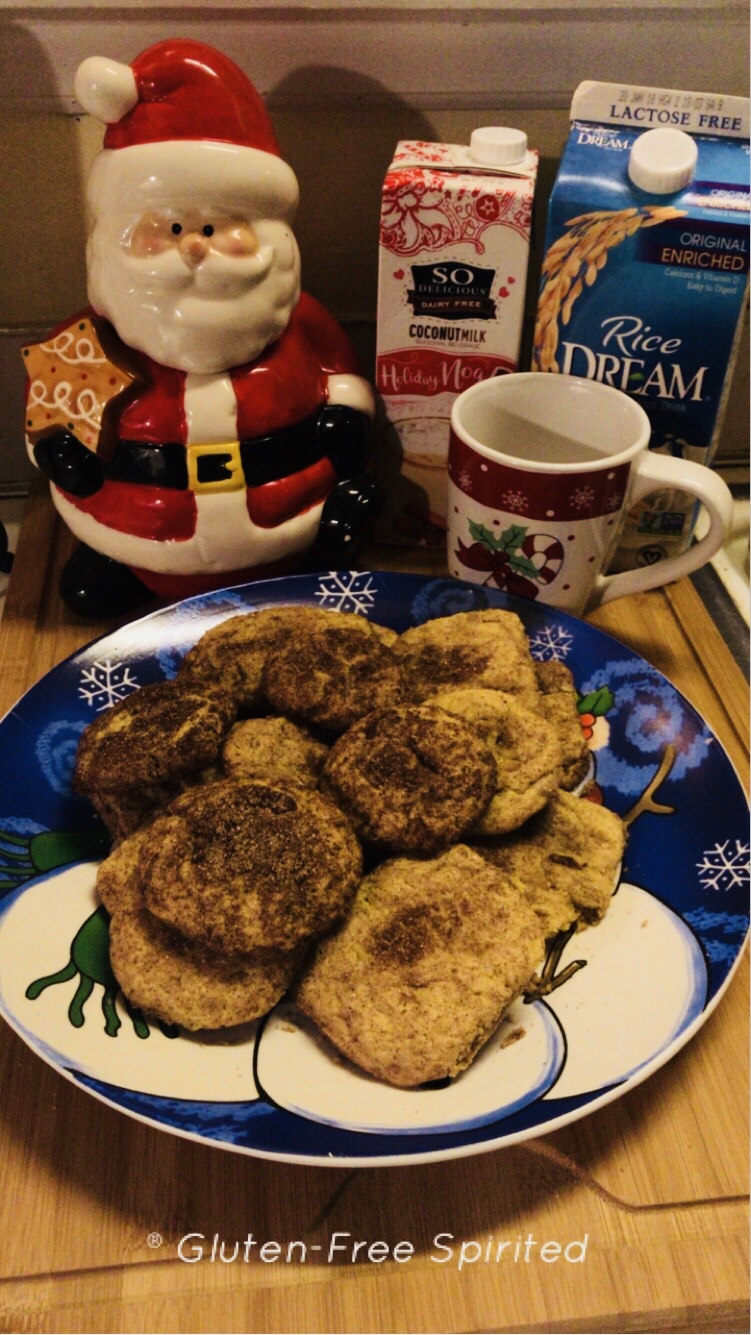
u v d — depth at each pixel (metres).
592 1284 0.28
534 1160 0.30
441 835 0.32
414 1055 0.28
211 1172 0.30
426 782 0.32
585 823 0.35
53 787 0.37
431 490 0.49
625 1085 0.28
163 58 0.35
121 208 0.36
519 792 0.34
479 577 0.44
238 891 0.29
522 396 0.43
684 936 0.32
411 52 0.44
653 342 0.41
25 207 0.47
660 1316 0.28
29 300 0.50
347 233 0.50
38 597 0.49
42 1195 0.29
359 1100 0.28
